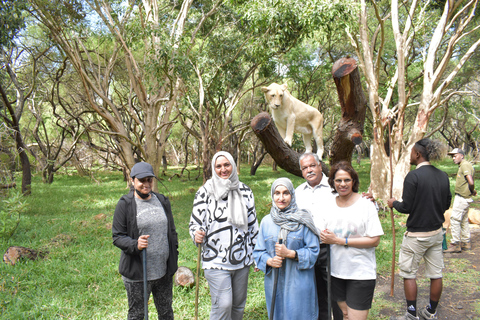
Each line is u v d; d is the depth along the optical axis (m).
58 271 4.84
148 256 2.77
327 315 3.00
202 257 2.94
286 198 2.65
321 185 3.12
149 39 10.07
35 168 23.36
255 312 3.73
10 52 13.34
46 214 9.62
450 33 13.58
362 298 2.67
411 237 3.36
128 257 2.73
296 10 7.18
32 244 6.30
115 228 2.74
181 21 10.59
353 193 2.82
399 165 9.48
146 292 2.66
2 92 11.61
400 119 9.46
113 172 26.80
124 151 11.20
